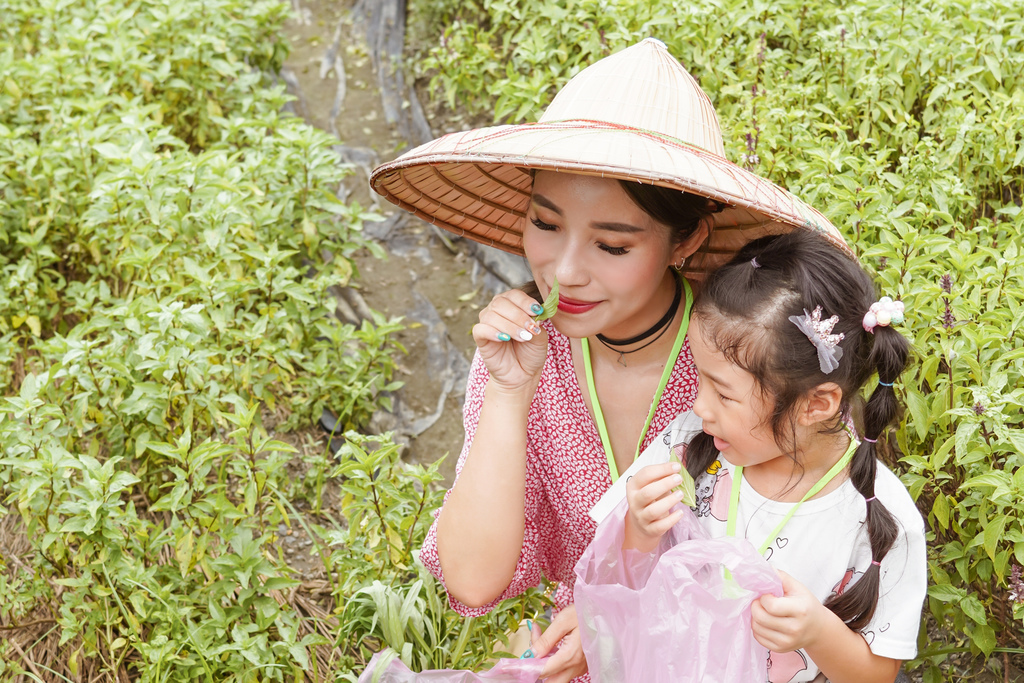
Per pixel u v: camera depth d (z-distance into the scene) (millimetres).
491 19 5391
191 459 2805
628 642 1837
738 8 4238
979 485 2273
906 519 1790
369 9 6336
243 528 2807
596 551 1887
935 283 2678
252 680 2619
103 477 2760
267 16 5621
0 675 2736
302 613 3068
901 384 2512
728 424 1742
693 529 1910
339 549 3193
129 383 3285
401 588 2643
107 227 4039
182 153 4156
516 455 1990
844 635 1730
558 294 1787
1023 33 3734
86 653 2809
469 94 5211
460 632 2578
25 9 5172
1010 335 2500
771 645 1684
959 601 2350
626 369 2104
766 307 1643
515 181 2107
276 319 3668
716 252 2053
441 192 2105
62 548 2834
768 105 3752
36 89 4551
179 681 2652
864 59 3795
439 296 4406
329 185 5059
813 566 1826
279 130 4133
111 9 5293
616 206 1718
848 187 3045
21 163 4164
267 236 4102
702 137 1888
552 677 2098
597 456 2146
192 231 3861
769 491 1877
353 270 4215
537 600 2260
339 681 2650
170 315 3236
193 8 5188
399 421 3863
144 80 4832
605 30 4379
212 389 3180
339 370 3844
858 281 1693
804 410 1700
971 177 3383
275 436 3750
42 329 4109
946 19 3904
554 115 1927
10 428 2914
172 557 3141
